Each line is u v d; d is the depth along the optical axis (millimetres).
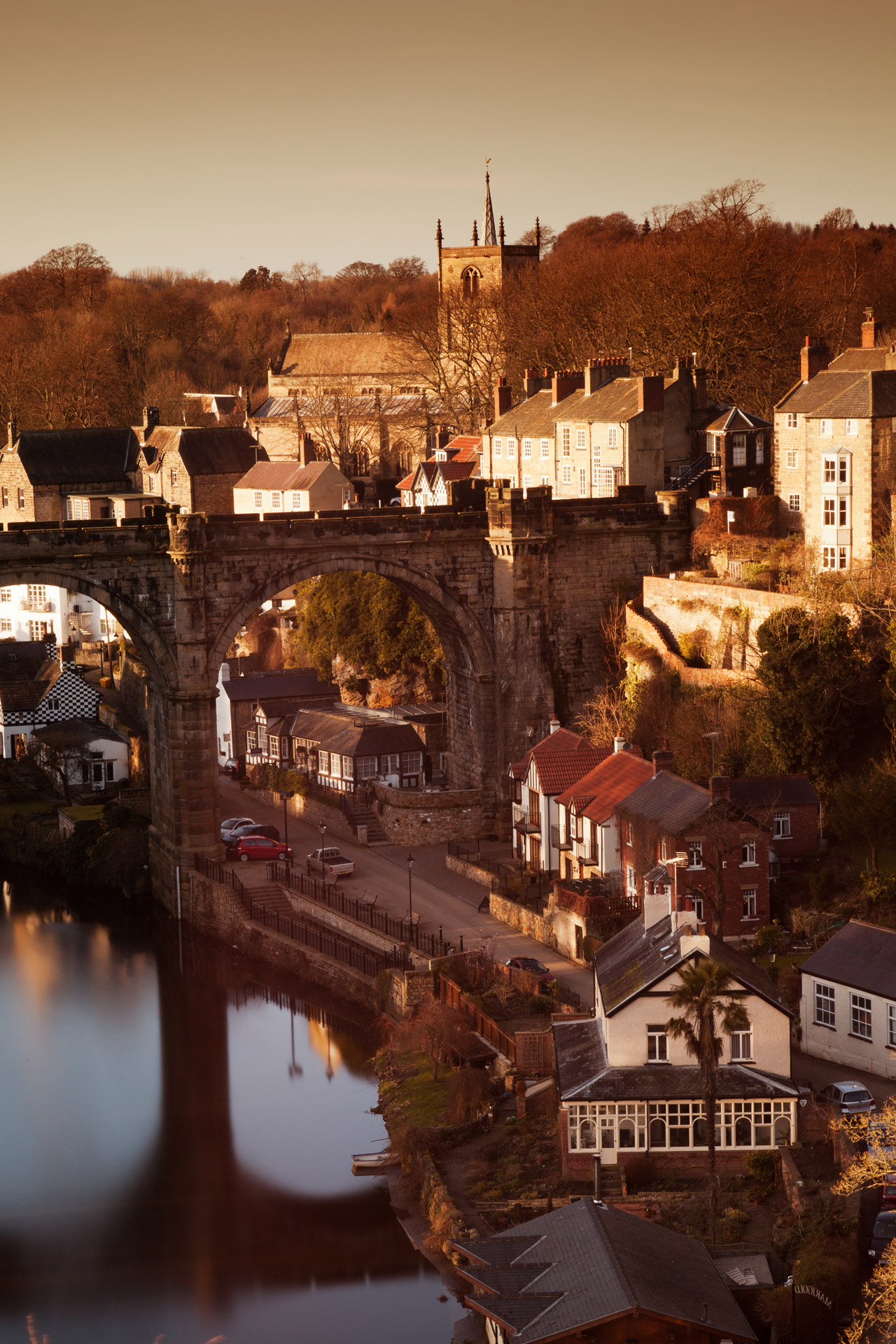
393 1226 71125
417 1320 64000
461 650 119562
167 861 113188
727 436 123312
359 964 95188
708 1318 51844
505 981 87312
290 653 162500
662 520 119688
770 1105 66812
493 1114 76250
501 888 101875
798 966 77062
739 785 89000
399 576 114938
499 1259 56719
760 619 105375
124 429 180375
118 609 108875
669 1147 67500
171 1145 80750
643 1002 68188
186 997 99438
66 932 112000
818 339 126875
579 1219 57438
